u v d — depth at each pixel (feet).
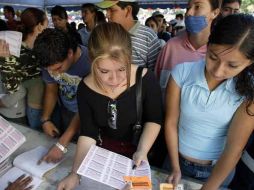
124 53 2.73
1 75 5.53
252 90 2.66
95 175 2.75
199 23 4.09
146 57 5.17
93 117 3.45
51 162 3.73
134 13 5.28
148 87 3.29
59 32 3.97
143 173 2.89
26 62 5.33
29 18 5.42
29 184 3.34
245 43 2.24
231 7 5.70
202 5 4.02
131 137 3.60
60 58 3.84
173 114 3.44
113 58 2.69
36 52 3.92
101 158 3.01
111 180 2.73
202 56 4.31
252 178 3.40
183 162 3.63
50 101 4.97
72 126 4.03
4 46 4.43
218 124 3.09
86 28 9.98
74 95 4.68
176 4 18.97
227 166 2.92
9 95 5.57
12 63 5.19
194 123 3.24
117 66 2.78
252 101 2.67
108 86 3.04
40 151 4.00
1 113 5.90
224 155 2.95
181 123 3.44
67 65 4.09
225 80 2.85
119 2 4.89
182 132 3.47
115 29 2.74
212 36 2.43
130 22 5.18
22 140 3.50
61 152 3.87
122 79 2.97
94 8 9.48
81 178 3.32
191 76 3.12
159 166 4.17
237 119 2.85
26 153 3.92
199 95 3.03
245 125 2.79
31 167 3.59
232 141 2.88
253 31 2.24
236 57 2.31
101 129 3.62
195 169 3.57
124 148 3.68
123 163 3.02
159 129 3.52
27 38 5.42
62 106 5.24
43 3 19.97
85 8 9.63
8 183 3.35
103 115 3.36
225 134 3.19
